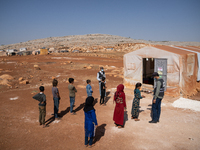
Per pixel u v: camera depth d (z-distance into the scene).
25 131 5.95
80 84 13.73
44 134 5.70
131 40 145.75
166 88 9.19
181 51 9.55
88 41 136.25
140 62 10.70
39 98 5.96
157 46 10.70
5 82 13.51
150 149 4.64
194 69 9.65
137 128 5.91
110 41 132.75
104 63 31.91
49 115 7.39
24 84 13.64
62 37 190.88
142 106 8.15
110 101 9.20
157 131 5.64
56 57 44.41
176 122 6.25
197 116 6.70
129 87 11.66
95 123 4.62
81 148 4.81
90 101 4.61
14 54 57.66
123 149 4.68
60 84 13.77
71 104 7.36
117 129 5.90
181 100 8.34
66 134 5.67
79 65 27.02
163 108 7.73
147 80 13.26
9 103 9.00
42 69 23.08
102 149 4.72
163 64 9.17
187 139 5.07
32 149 4.82
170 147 4.70
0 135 5.68
